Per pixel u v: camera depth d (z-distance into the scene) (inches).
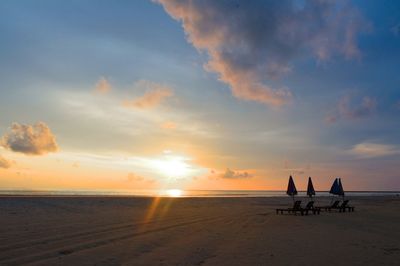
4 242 461.4
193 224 756.6
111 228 635.5
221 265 378.9
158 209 1191.6
